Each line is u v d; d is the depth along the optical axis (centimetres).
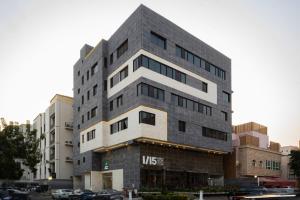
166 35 4231
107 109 4528
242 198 2516
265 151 6091
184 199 2652
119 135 4106
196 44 4769
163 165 4003
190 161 4456
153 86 3909
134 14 4053
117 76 4338
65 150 6462
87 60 5281
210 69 5022
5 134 4288
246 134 6244
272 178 6038
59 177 6259
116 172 4191
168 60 4191
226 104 5284
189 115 4428
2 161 4247
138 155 3753
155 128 3841
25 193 3316
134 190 3419
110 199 2958
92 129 4778
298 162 6003
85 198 3045
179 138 4178
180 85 4338
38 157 4684
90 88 5038
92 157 4656
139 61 3831
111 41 4628
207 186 4484
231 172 5312
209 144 4719
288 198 3048
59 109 6531
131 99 3919
